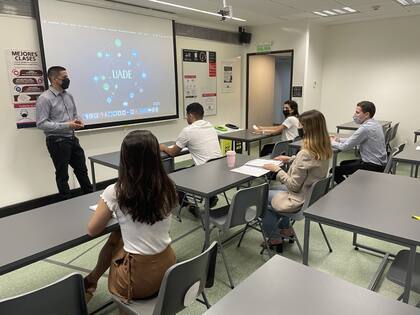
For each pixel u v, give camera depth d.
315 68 6.49
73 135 3.70
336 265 2.53
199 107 3.40
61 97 3.55
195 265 1.33
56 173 3.63
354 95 6.58
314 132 2.32
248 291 1.08
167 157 3.38
